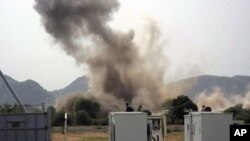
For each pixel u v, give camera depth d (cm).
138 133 2447
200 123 2619
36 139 2638
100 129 10038
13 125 2641
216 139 2589
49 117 2659
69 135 7925
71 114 12900
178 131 8869
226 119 2602
